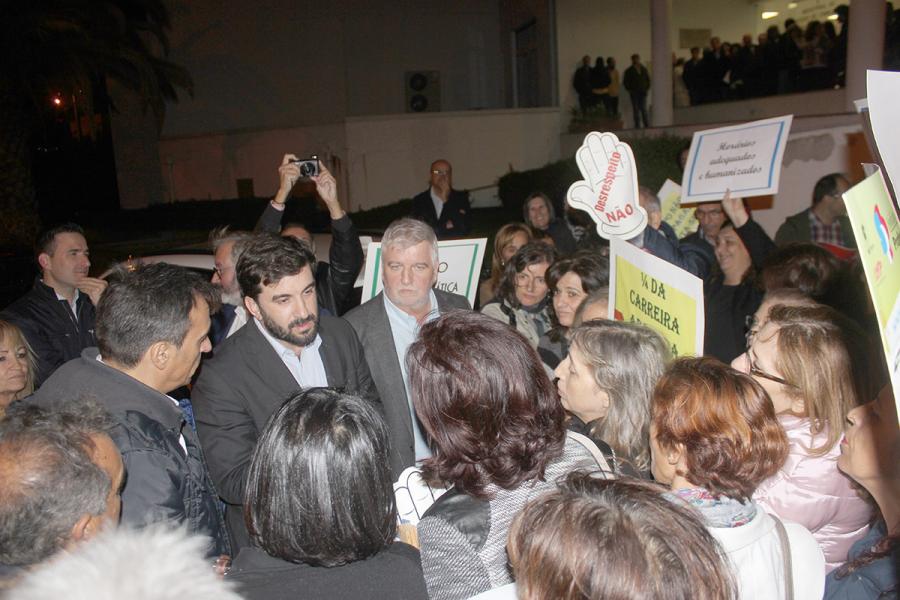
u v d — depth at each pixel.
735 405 1.54
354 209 16.14
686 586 0.97
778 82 12.23
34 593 0.90
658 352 2.11
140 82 11.82
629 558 0.97
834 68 11.23
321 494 1.38
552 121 16.98
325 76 19.33
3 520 1.27
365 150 16.06
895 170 0.83
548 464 1.63
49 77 10.39
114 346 2.02
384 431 1.53
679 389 1.60
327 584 1.40
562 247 6.10
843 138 7.50
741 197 3.69
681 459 1.58
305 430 1.42
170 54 18.66
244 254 2.56
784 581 1.49
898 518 1.59
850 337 1.91
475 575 1.46
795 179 7.97
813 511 1.88
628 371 2.06
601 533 1.00
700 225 4.72
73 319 4.04
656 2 12.10
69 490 1.32
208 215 17.36
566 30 16.69
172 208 18.06
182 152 19.09
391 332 3.12
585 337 2.15
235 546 2.53
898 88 0.84
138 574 0.90
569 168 13.09
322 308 3.61
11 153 10.51
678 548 0.99
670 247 3.52
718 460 1.50
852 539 1.94
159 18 13.44
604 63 16.92
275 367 2.59
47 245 3.91
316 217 15.95
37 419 1.43
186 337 2.10
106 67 11.16
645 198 3.71
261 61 19.09
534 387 1.60
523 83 19.16
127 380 2.02
